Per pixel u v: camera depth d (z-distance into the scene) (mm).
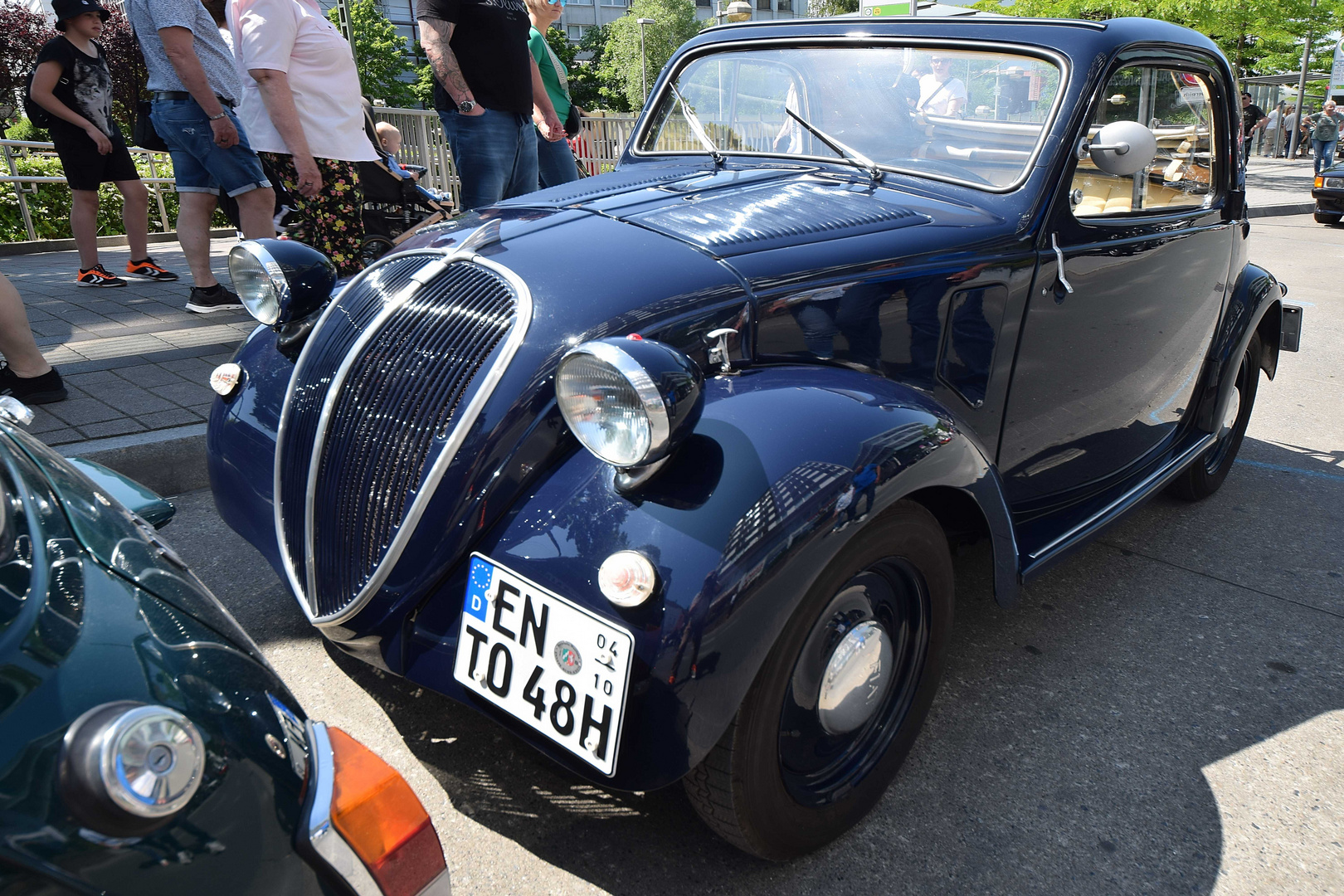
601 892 1884
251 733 1104
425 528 1829
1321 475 4398
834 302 2172
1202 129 3256
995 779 2270
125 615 1112
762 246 2209
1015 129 2633
